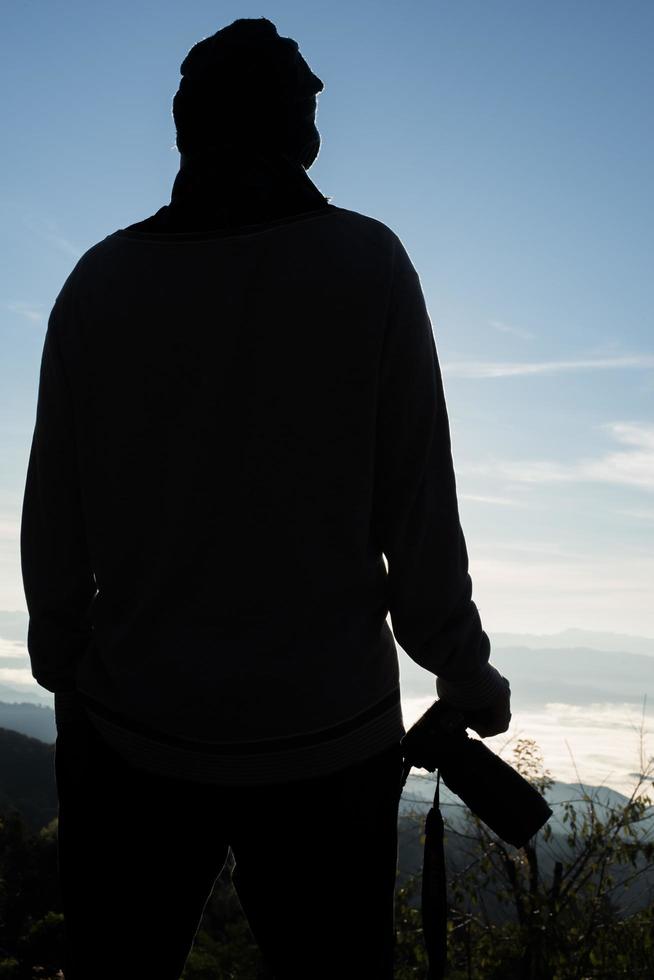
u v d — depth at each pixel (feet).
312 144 4.07
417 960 18.11
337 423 3.41
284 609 3.34
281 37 3.97
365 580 3.49
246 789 3.33
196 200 3.72
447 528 3.61
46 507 3.88
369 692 3.46
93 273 3.79
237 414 3.41
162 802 3.44
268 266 3.50
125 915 3.58
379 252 3.56
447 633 3.59
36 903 34.63
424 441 3.56
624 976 19.58
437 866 3.88
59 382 3.80
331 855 3.37
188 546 3.39
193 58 3.93
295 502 3.37
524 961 20.04
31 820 58.08
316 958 3.42
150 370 3.53
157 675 3.39
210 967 20.04
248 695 3.29
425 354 3.59
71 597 3.86
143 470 3.51
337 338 3.42
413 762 3.94
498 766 3.89
